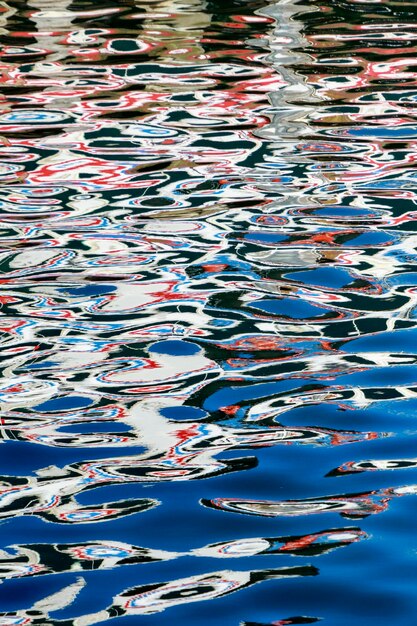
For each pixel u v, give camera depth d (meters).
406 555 3.25
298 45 11.23
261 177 7.59
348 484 3.72
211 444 4.06
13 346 5.04
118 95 9.67
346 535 3.38
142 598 3.08
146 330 5.20
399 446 3.99
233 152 8.15
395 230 6.57
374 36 11.52
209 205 7.09
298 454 3.96
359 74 10.15
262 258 6.16
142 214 6.95
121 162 7.96
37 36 11.74
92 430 4.21
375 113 9.04
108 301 5.58
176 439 4.11
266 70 10.34
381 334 5.07
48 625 2.96
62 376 4.71
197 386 4.57
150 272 5.99
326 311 5.38
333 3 13.12
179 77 10.17
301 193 7.27
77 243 6.48
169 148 8.27
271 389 4.52
